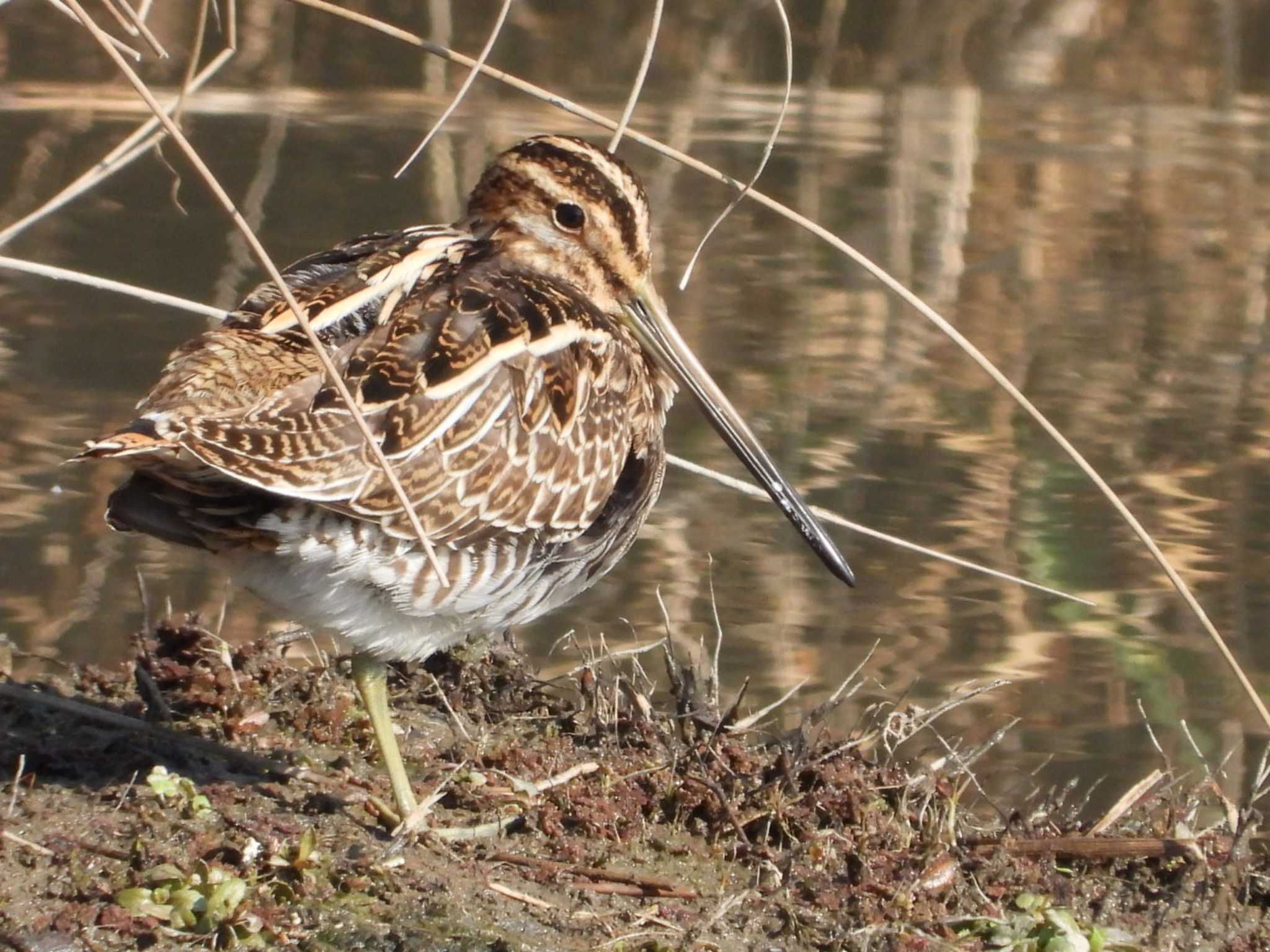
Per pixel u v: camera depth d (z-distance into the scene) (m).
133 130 19.03
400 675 10.02
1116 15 22.38
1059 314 16.25
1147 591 12.30
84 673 9.77
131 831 8.18
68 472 12.99
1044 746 10.62
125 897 7.68
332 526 7.94
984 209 18.28
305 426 7.80
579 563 9.22
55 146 18.52
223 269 15.98
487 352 8.45
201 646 9.81
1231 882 8.77
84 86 19.78
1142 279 16.97
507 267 9.33
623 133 8.54
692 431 14.43
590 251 9.70
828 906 8.30
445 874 8.23
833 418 14.47
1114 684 11.27
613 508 9.45
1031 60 22.23
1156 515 13.19
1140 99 21.50
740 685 11.02
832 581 12.43
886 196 18.44
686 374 9.88
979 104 21.09
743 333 15.70
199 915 7.69
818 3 22.09
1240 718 10.94
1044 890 8.68
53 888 7.77
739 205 18.02
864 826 8.82
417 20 21.62
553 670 11.05
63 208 17.14
